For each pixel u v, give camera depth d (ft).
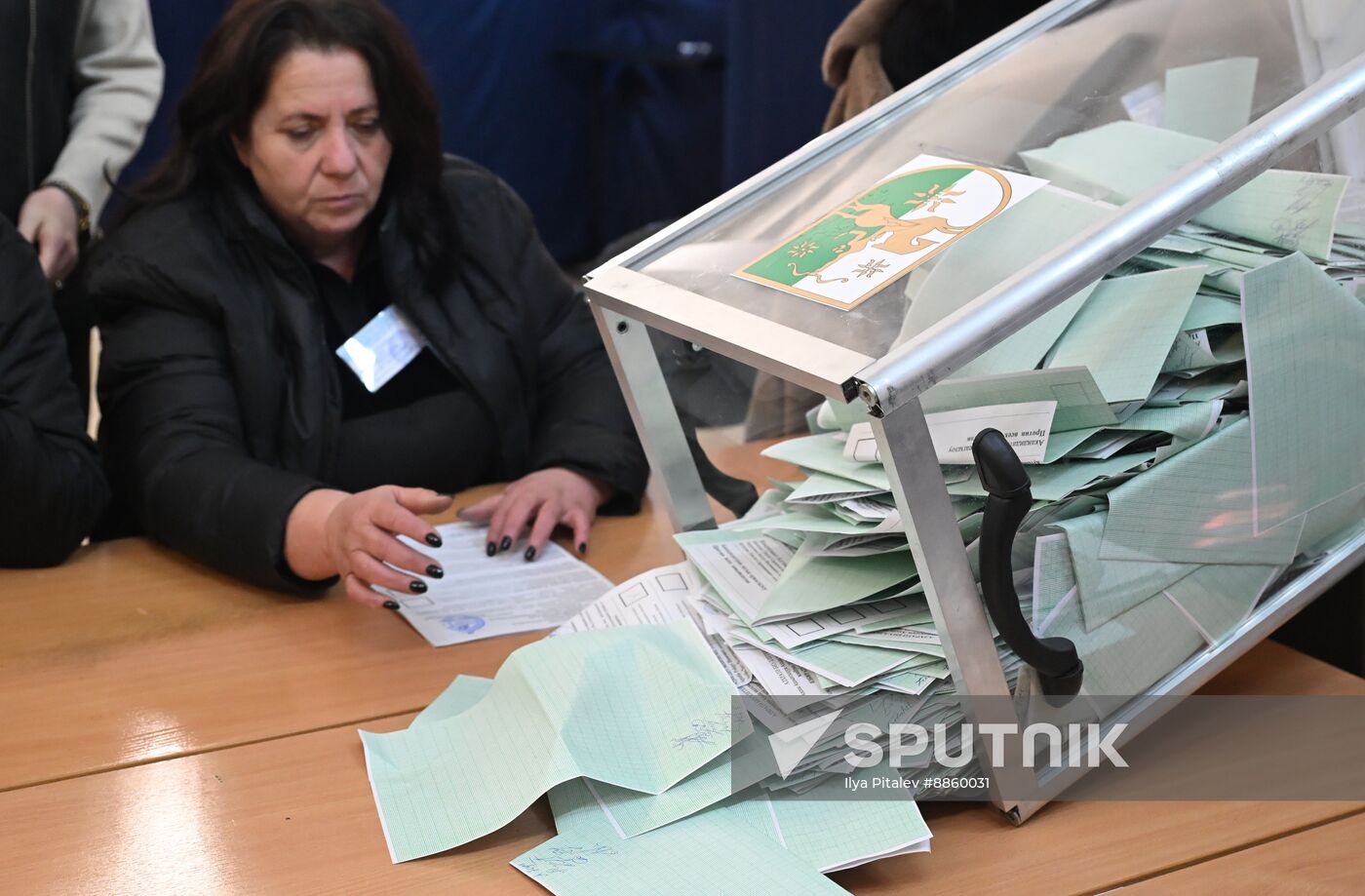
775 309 2.64
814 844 2.55
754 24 10.30
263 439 4.93
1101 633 2.63
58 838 2.68
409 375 5.38
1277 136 2.52
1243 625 2.89
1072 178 2.75
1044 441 2.54
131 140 6.18
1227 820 2.69
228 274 4.92
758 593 2.98
